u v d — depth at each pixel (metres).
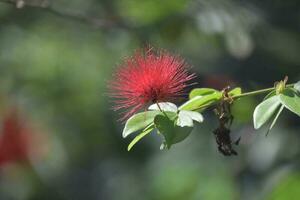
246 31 9.92
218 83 10.16
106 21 10.46
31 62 13.50
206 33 10.00
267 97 5.89
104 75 13.23
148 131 5.81
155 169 12.68
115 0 11.88
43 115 13.66
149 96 5.98
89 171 14.18
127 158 13.95
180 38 10.47
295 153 9.84
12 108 13.56
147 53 6.10
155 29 10.42
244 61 10.20
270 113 5.74
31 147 13.51
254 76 10.14
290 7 10.30
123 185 13.91
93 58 13.27
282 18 10.27
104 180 14.18
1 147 13.39
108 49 12.88
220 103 6.00
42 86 13.55
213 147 11.70
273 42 10.22
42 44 13.42
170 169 12.28
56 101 13.59
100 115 13.70
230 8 10.03
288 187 9.62
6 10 13.13
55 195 13.53
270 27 10.20
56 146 13.71
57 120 13.73
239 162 10.10
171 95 6.00
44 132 13.64
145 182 13.33
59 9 10.45
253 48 10.10
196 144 11.88
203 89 6.15
